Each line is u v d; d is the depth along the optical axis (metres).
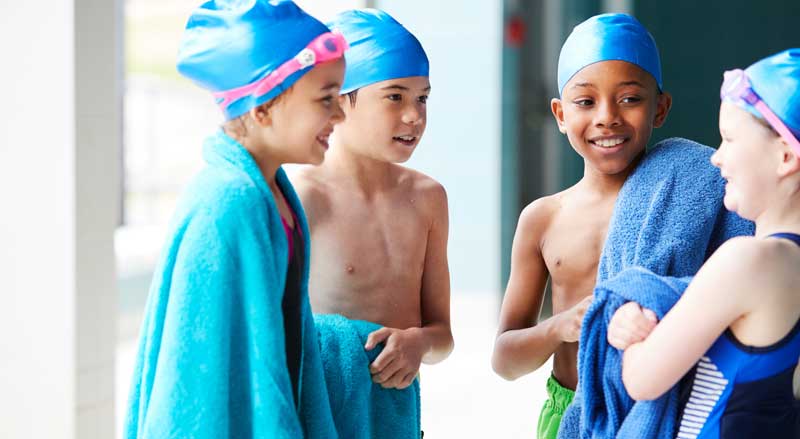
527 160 5.45
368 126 1.76
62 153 2.69
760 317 1.26
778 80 1.25
